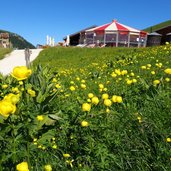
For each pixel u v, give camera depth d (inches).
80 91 246.2
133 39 2137.1
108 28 2130.9
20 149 120.9
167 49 585.3
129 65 439.5
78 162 136.9
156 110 172.7
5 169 115.6
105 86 250.8
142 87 215.3
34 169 123.7
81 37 2468.0
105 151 135.3
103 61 669.9
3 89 198.5
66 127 151.7
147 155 138.6
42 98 163.3
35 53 1530.5
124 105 180.2
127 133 153.9
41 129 141.1
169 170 126.0
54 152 142.7
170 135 146.1
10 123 123.7
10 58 1400.1
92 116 153.0
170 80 232.8
